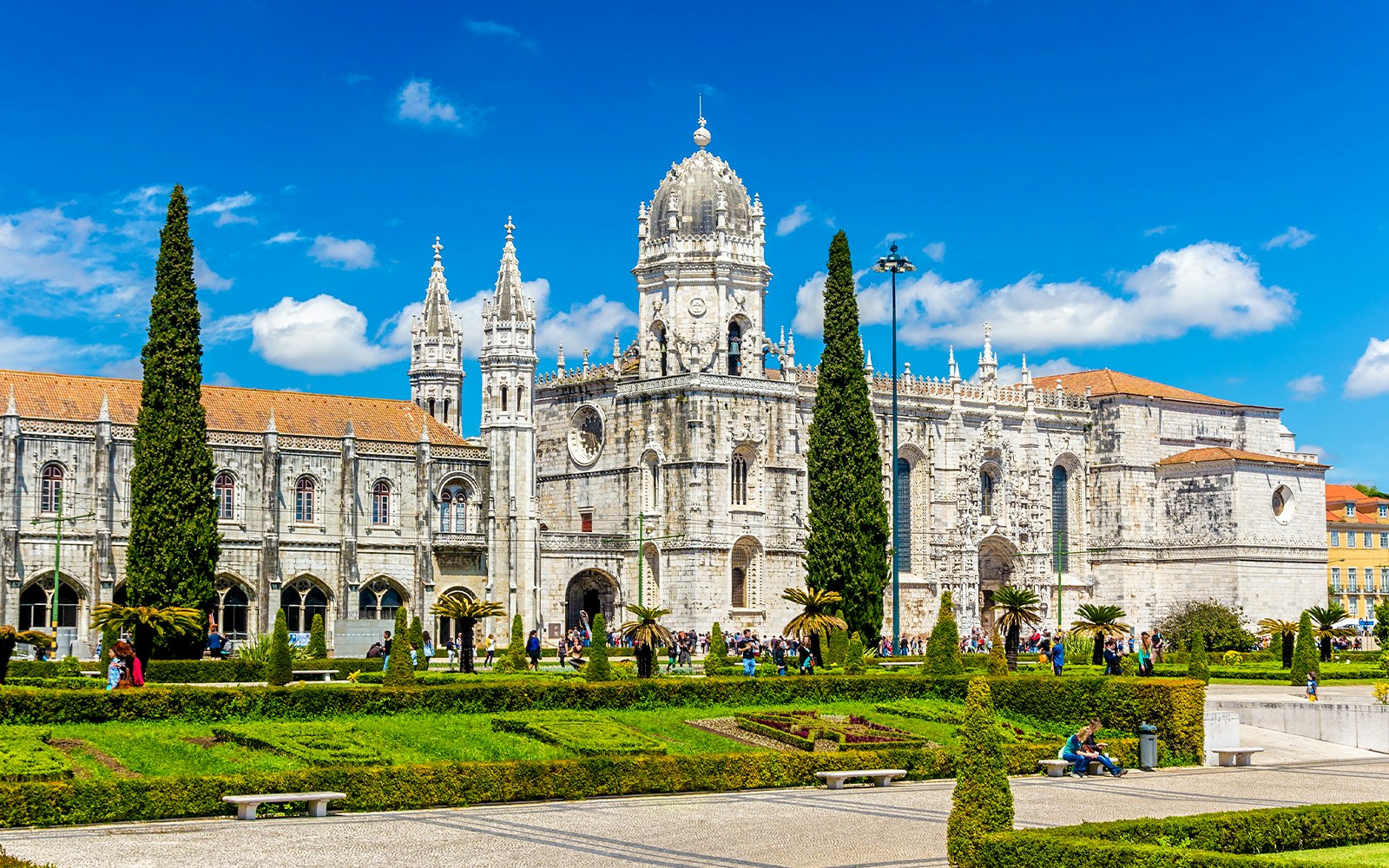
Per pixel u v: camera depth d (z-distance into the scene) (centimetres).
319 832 4431
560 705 6500
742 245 14125
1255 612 15700
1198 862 3475
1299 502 16200
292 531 11944
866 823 4700
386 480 12394
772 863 4034
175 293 9844
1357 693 8638
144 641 8162
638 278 14338
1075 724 6756
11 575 10856
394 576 12344
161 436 9762
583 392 14812
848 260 11381
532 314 13062
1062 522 16388
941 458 15312
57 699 5500
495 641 12588
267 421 12038
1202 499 16012
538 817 4769
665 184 14400
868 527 11269
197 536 9794
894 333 10394
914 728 6588
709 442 13762
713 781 5428
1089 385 16700
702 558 13575
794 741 6162
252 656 9675
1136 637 16075
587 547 13588
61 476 11188
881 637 13012
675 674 8750
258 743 5431
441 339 13925
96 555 11156
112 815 4512
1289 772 6228
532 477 12962
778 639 10794
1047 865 3634
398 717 6072
